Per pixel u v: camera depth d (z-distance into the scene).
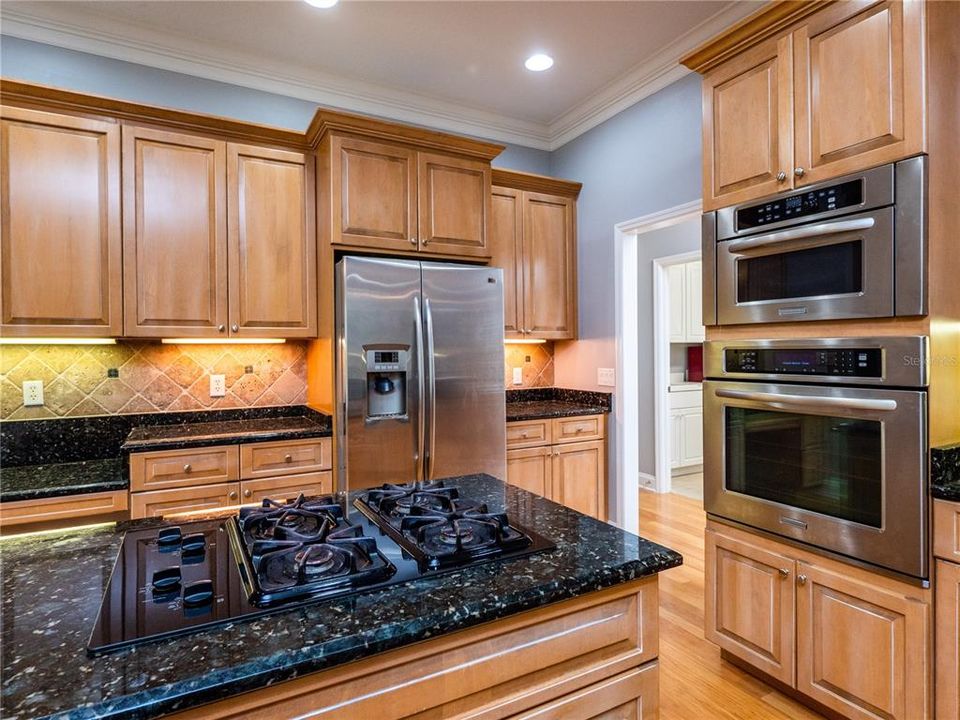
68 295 2.36
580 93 3.45
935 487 1.53
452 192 3.02
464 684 0.82
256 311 2.74
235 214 2.70
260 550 0.94
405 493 1.33
